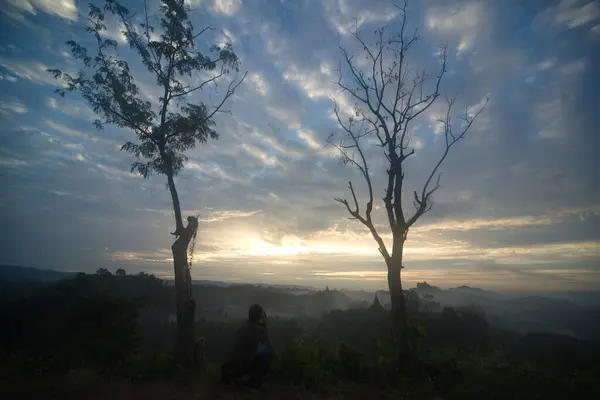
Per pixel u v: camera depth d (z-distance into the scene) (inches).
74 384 345.4
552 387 331.3
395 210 475.5
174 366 405.7
